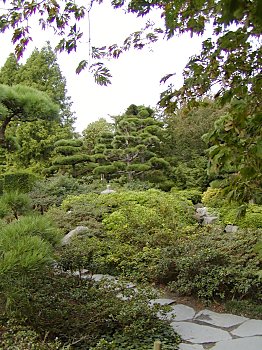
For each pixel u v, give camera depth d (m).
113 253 5.23
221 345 2.96
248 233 5.23
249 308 3.76
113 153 12.39
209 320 3.54
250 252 4.47
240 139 1.54
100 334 3.00
